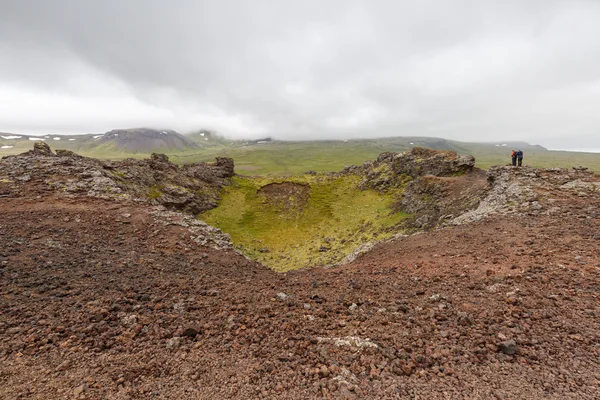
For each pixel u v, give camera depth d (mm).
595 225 17391
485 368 6629
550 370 6402
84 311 9211
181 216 29281
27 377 6211
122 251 18016
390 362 7020
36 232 19297
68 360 6824
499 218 23734
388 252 22750
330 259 42031
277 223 60156
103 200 30453
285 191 71125
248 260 23656
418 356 7078
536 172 34062
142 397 5898
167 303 10445
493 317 8797
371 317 9367
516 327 8133
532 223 20125
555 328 7969
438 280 12656
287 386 6297
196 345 7781
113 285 11867
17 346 7172
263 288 12633
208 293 11703
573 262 12570
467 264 14508
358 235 50594
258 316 9523
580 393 5676
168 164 63750
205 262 19531
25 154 41312
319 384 6301
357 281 13281
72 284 11406
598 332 7566
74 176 35031
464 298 10383
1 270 11805
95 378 6316
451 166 54375
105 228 23047
